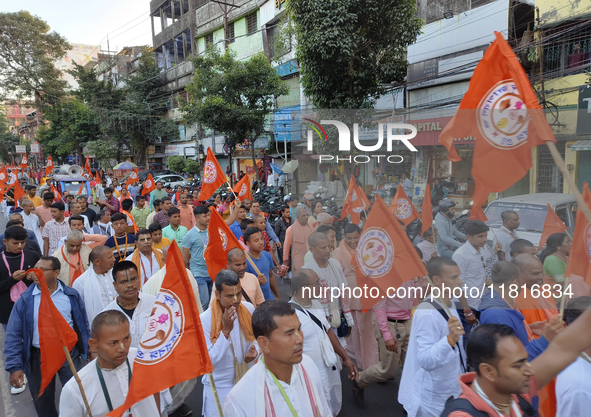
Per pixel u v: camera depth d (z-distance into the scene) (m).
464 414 1.68
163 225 7.88
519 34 11.12
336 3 9.13
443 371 2.61
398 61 10.42
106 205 9.61
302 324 3.01
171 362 2.24
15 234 4.41
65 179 19.48
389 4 9.38
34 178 35.47
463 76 12.08
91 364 2.48
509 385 1.68
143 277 4.64
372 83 10.52
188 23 27.06
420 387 2.75
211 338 3.04
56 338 2.78
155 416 2.54
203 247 5.42
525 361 1.68
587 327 1.79
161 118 30.06
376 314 3.43
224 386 3.02
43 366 2.74
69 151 39.25
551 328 2.12
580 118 7.65
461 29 12.05
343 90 10.32
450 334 2.46
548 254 2.55
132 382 2.18
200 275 5.41
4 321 4.41
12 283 4.38
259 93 15.70
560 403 2.12
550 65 10.02
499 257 2.76
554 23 9.88
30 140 59.88
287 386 2.06
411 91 13.58
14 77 28.66
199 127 25.67
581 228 2.16
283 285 7.55
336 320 3.29
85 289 3.87
